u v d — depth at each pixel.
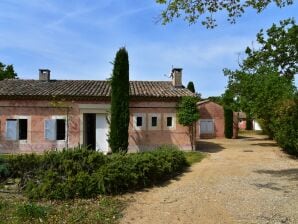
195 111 22.98
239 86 30.20
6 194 9.27
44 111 22.83
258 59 18.67
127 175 10.07
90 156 10.17
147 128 23.23
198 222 7.13
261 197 9.30
